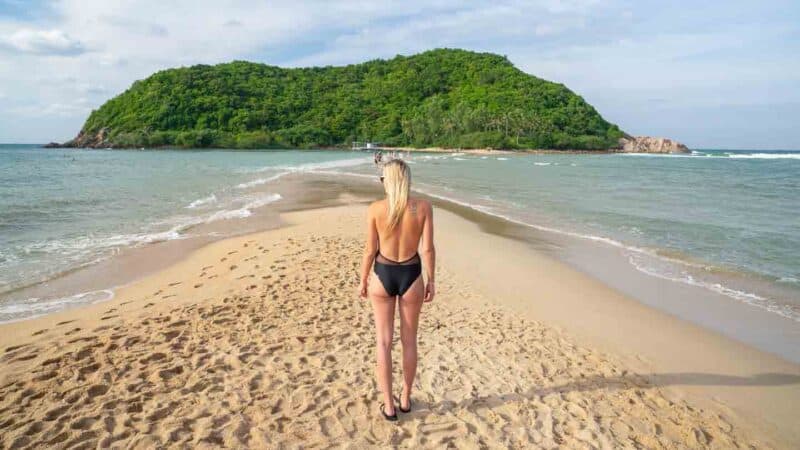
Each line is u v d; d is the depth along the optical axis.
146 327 5.19
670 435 3.69
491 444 3.37
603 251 10.63
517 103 135.75
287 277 7.34
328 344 4.92
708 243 11.51
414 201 3.42
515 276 8.38
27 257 8.70
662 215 15.97
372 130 138.38
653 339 5.80
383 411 3.66
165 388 3.86
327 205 16.66
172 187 21.52
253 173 32.53
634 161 74.00
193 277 7.57
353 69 181.75
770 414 4.17
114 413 3.47
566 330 5.92
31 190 19.19
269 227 12.17
